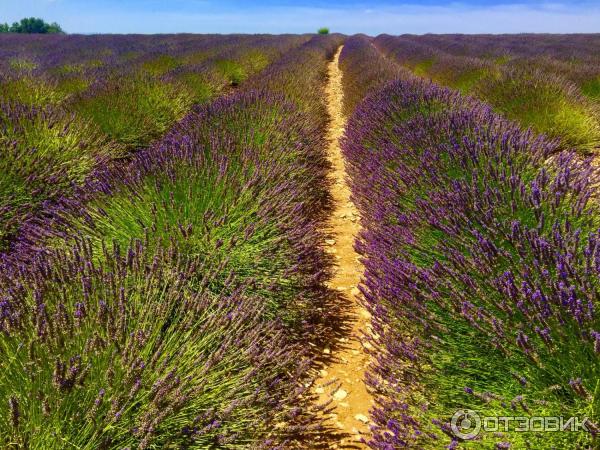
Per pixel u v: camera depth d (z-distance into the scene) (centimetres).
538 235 220
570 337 170
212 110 599
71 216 297
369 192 420
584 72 971
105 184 323
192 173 332
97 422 158
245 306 236
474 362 193
